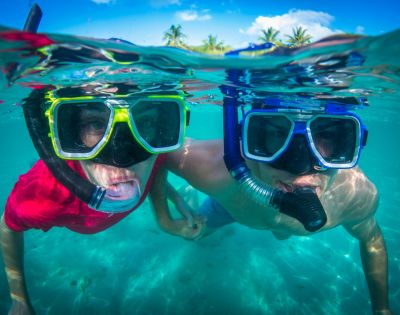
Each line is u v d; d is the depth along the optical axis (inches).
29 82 17.8
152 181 16.7
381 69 16.2
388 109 55.5
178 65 14.6
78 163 13.3
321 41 11.9
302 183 12.8
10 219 14.5
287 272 24.4
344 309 20.8
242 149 12.5
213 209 24.1
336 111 13.1
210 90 24.0
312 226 11.4
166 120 12.6
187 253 26.7
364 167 78.6
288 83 18.2
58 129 11.2
